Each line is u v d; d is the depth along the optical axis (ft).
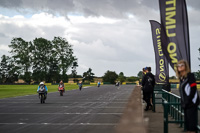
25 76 355.15
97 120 35.27
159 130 26.18
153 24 55.57
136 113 5.62
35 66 371.76
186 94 15.80
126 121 5.12
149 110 44.50
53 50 378.73
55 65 382.63
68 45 372.38
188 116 15.69
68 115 41.09
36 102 69.00
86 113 43.57
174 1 31.91
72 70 568.41
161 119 34.01
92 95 104.63
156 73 55.47
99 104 61.52
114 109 49.85
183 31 31.63
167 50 31.94
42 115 41.34
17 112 45.75
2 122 34.09
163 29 32.27
